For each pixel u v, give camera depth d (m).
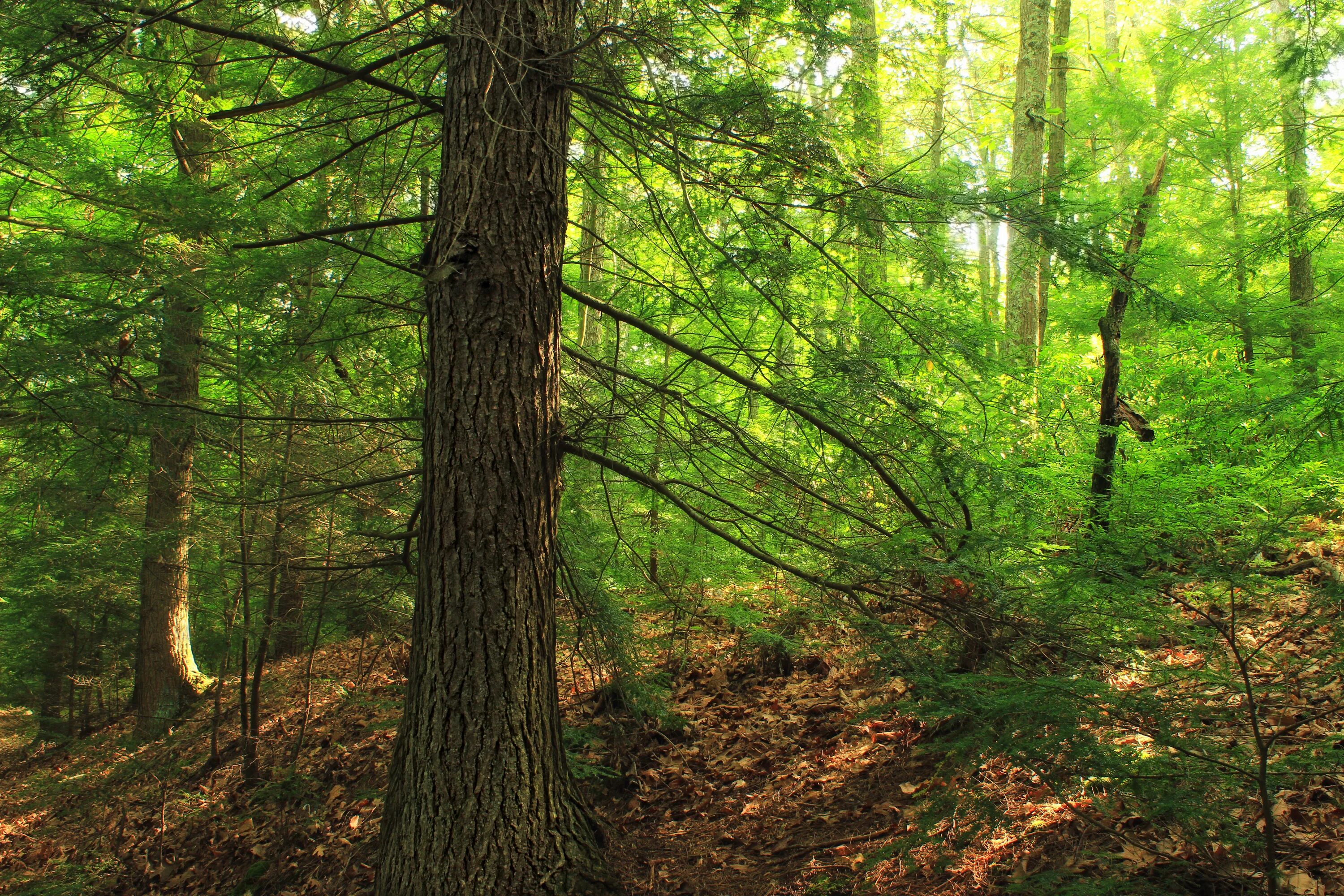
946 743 3.23
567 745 5.60
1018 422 6.13
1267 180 9.73
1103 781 2.96
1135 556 3.86
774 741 5.55
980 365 4.41
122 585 9.56
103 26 3.94
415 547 6.20
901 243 4.50
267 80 5.21
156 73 4.78
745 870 4.22
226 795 7.34
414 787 3.65
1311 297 9.02
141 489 7.50
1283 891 2.64
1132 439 5.66
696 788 5.27
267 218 5.08
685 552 6.57
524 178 3.90
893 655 3.86
